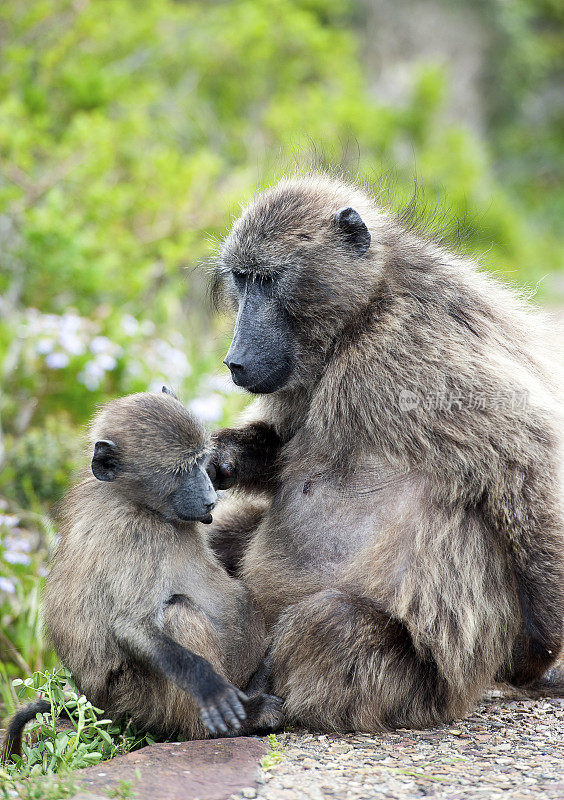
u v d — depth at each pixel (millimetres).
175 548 8641
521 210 63938
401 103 43062
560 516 8727
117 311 18344
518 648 9172
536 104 75938
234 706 7723
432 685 8852
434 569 8742
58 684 8984
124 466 8648
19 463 14977
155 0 28359
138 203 21594
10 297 18328
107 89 24797
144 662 8109
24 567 13141
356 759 7891
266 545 9688
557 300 38219
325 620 8594
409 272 9398
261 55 29547
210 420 15805
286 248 9398
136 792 7109
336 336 9359
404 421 8695
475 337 9094
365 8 56656
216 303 11188
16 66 23312
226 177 25750
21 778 7531
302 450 9570
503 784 7254
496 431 8547
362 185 11492
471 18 66000
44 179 20188
